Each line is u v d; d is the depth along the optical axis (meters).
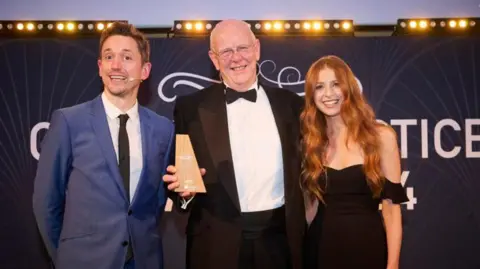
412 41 3.48
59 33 3.49
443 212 3.44
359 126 2.45
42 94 3.47
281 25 3.50
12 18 3.62
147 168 2.14
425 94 3.47
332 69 2.48
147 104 3.49
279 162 2.43
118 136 2.15
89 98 3.46
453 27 3.48
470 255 3.42
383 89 3.47
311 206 2.54
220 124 2.40
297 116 2.56
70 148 2.10
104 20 3.57
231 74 2.46
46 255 3.41
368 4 3.64
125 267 2.08
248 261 2.32
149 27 3.65
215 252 2.30
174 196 2.36
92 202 2.05
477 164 3.45
